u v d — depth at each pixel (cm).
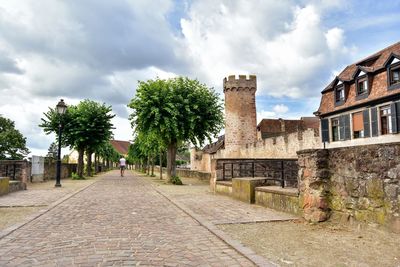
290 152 3306
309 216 779
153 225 789
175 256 529
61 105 2117
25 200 1252
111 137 3450
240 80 5191
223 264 490
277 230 710
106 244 603
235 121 5178
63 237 657
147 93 2486
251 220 819
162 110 2459
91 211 1014
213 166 1677
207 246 593
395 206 589
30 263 491
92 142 3266
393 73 2633
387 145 608
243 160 1645
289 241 613
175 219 876
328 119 3372
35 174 2514
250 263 495
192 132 2481
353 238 621
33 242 617
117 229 738
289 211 912
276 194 993
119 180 3080
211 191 1691
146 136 2641
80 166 3278
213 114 2581
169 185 2322
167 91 2517
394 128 2538
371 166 642
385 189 610
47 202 1191
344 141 3125
